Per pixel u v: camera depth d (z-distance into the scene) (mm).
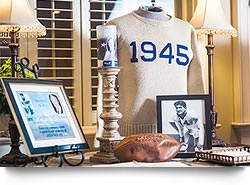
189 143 1847
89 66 2734
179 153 1827
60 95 1727
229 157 1613
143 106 2006
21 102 1567
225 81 2938
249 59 2936
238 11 2902
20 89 1599
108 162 1740
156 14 2072
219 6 2547
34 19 2066
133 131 2010
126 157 1684
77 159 1891
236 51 2926
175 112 1875
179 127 1862
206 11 2506
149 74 2012
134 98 2008
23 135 1510
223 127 2922
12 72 1912
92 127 2664
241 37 2916
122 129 2027
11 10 1997
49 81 1721
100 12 2748
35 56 2600
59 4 2678
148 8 2129
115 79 1967
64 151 1612
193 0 2836
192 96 1891
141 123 2010
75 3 2699
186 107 1882
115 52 1819
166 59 2041
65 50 2688
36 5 2613
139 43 2020
